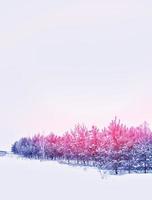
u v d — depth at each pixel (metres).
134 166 19.84
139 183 15.59
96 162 22.98
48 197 12.44
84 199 12.14
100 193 13.34
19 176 18.12
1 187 14.52
